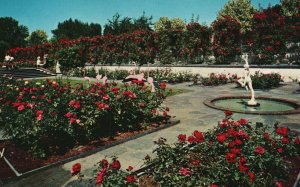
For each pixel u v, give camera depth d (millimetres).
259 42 21359
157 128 8375
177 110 11203
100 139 7504
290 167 5254
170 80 21031
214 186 3760
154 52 26766
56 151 6602
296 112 10109
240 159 4281
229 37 23016
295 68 18750
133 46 27969
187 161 4961
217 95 14633
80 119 7148
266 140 5359
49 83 10531
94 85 8844
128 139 7496
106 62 30844
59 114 7020
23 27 88938
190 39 24719
